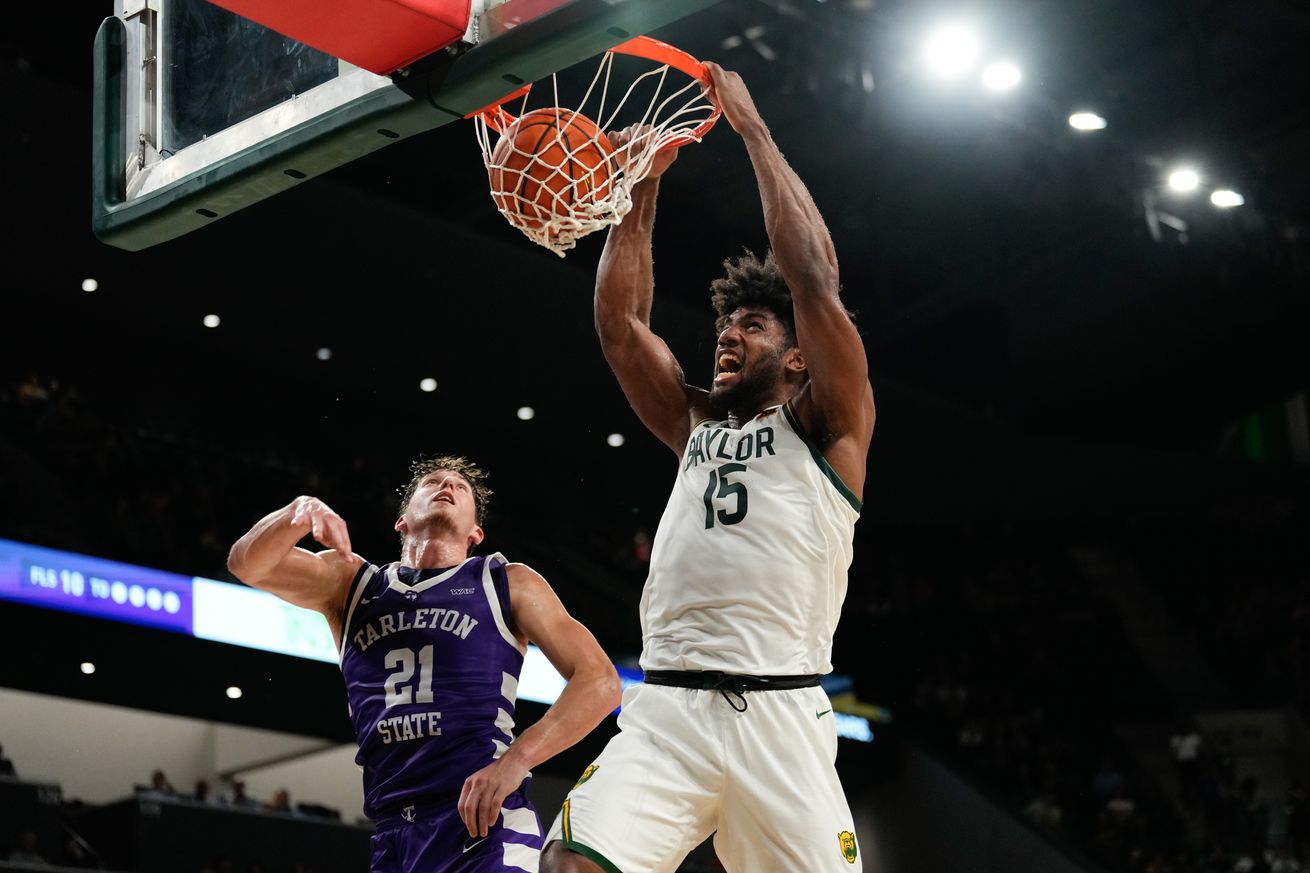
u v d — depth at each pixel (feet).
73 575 40.47
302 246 57.52
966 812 55.57
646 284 11.97
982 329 74.23
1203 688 65.41
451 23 10.52
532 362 65.98
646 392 11.66
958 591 71.05
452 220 64.69
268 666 44.06
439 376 65.92
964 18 49.29
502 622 12.08
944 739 60.08
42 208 52.44
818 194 65.21
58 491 44.75
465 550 12.64
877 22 48.42
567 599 55.36
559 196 10.85
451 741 11.54
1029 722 61.21
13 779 38.50
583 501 73.31
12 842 37.83
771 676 9.88
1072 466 75.56
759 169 10.89
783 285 11.22
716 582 10.05
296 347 62.54
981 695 62.75
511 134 11.01
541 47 10.28
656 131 11.46
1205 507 76.69
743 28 49.11
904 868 56.70
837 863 9.64
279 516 11.85
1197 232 58.70
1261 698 63.57
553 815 51.34
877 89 51.88
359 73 11.39
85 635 40.29
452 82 10.75
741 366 10.99
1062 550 74.13
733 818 9.82
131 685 41.37
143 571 42.09
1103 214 60.03
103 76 13.29
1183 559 72.79
